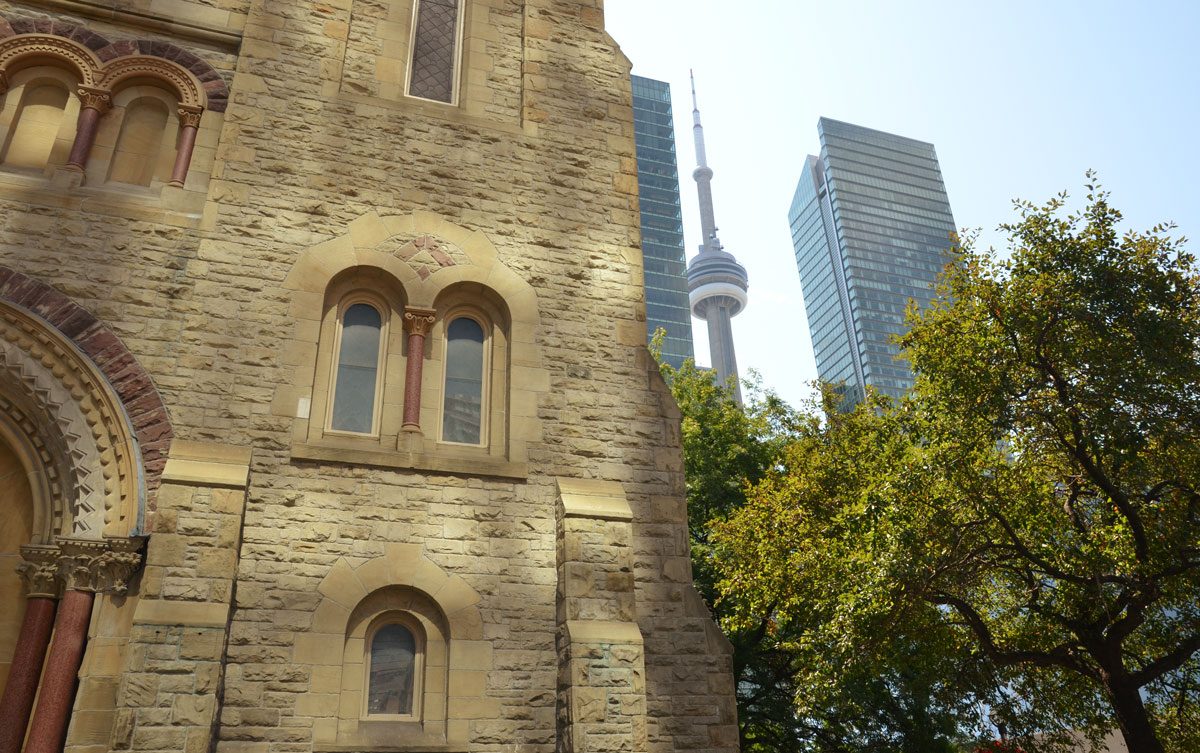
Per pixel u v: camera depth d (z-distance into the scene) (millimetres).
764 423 25531
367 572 10125
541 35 14539
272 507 10047
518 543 10922
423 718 9805
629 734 9758
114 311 10359
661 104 180250
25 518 9570
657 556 11477
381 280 11961
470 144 13156
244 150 11766
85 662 8656
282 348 10883
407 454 10836
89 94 11383
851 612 14133
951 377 15195
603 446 11891
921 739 18484
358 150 12430
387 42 13555
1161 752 13664
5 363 9523
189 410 10180
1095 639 14602
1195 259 14477
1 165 10898
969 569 15094
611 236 13414
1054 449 15305
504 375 12094
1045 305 14422
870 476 17672
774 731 21234
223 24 12578
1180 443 13852
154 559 8938
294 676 9383
